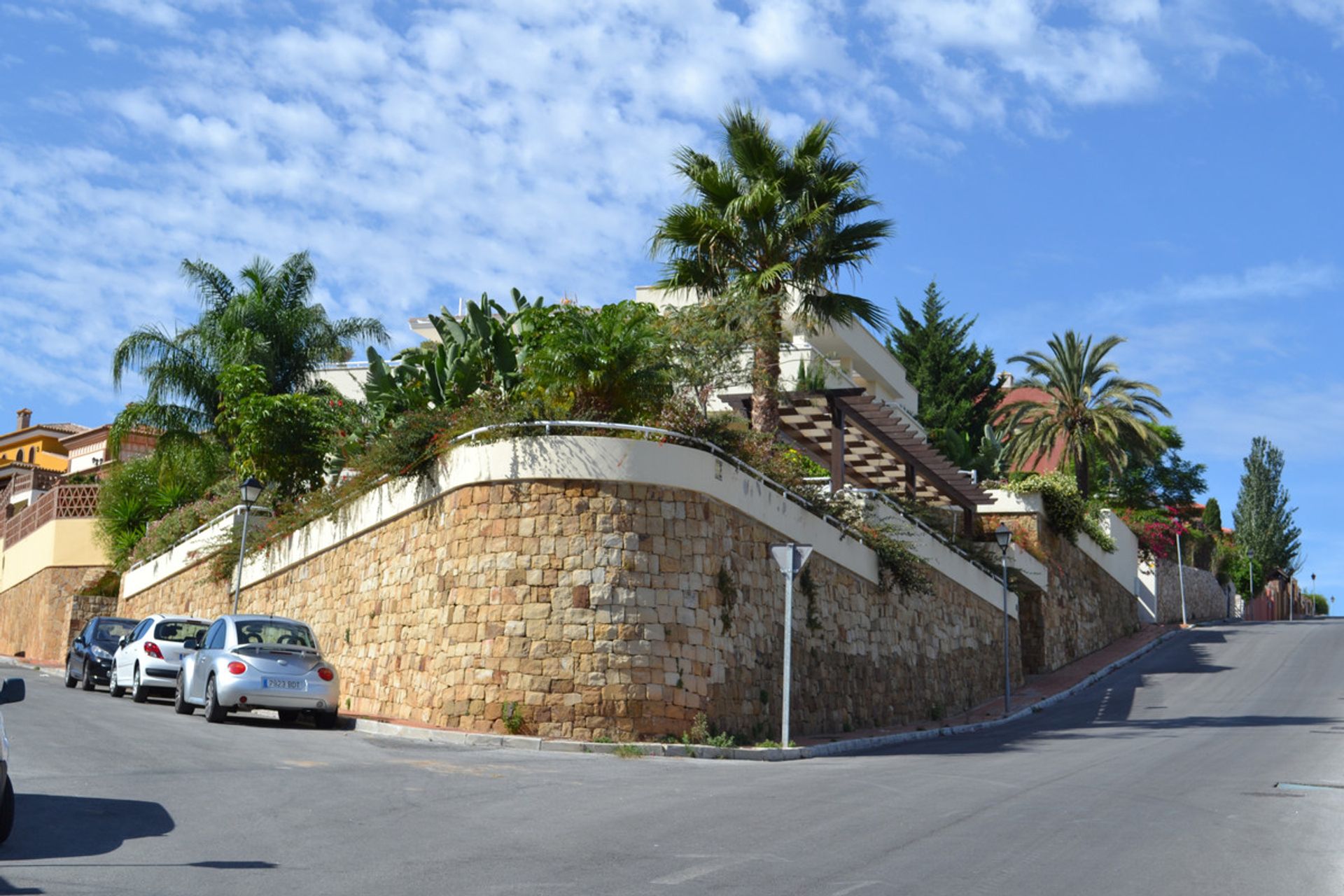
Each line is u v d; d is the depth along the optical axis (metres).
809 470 33.06
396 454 21.59
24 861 7.93
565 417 19.97
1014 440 57.31
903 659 27.00
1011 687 35.19
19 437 72.50
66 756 12.93
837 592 24.12
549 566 18.75
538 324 22.92
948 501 35.97
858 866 8.56
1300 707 27.75
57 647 44.00
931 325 65.62
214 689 18.95
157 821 9.56
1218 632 53.88
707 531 19.67
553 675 18.33
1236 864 8.89
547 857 8.66
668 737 18.28
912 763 17.02
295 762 13.73
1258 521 101.75
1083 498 48.16
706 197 27.11
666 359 23.56
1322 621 62.22
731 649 19.86
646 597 18.72
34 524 48.22
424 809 10.73
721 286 27.19
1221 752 18.28
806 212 26.17
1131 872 8.55
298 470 31.97
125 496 43.91
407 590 21.34
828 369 38.50
